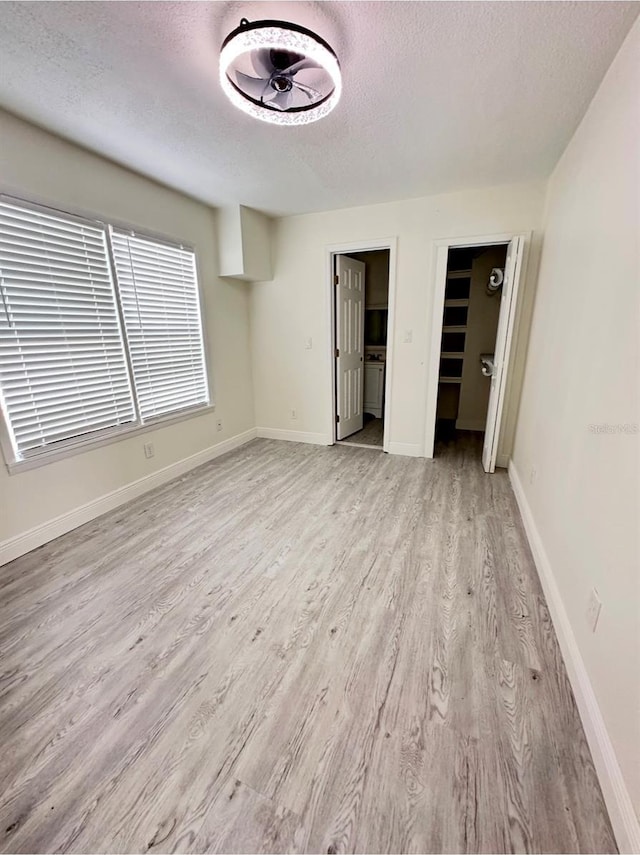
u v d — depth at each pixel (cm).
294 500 288
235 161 250
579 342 171
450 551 219
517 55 152
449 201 317
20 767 113
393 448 394
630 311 118
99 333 257
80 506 253
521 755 114
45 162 214
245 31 127
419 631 161
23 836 97
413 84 170
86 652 153
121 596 186
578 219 191
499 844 95
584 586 137
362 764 112
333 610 175
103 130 211
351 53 151
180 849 95
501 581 192
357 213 351
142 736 121
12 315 208
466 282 482
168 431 325
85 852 94
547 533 194
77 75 163
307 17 134
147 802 104
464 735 120
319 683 139
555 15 132
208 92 176
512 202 300
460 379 489
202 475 340
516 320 311
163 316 309
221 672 144
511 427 341
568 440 173
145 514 269
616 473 118
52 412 233
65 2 125
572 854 93
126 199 265
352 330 438
